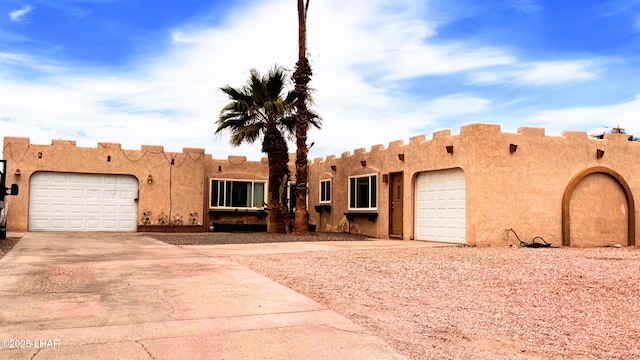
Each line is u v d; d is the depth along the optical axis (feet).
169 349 16.26
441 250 46.75
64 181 72.84
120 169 74.74
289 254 41.32
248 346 16.84
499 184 53.36
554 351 17.25
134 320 19.34
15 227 69.67
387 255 41.45
